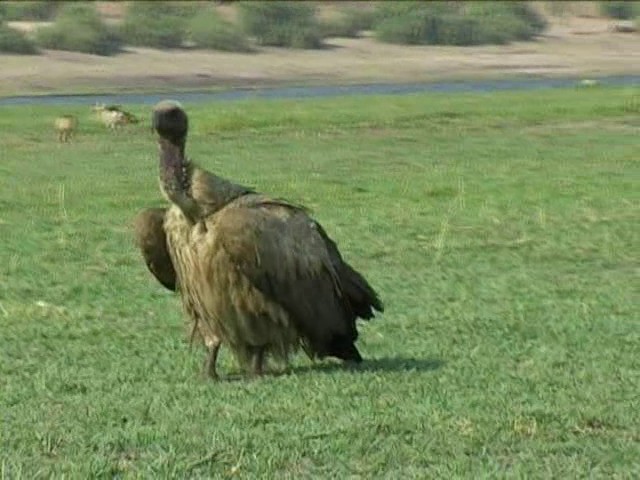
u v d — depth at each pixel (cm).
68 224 2320
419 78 8481
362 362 1284
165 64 8312
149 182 2981
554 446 988
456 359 1305
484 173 3077
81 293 1717
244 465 944
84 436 1011
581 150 3656
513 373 1234
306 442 989
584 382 1199
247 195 1197
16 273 1859
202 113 4844
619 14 10912
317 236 1209
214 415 1074
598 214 2406
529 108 5028
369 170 3200
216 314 1195
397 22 9725
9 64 7906
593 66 9194
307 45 9269
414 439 1001
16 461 945
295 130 4378
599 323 1502
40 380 1213
